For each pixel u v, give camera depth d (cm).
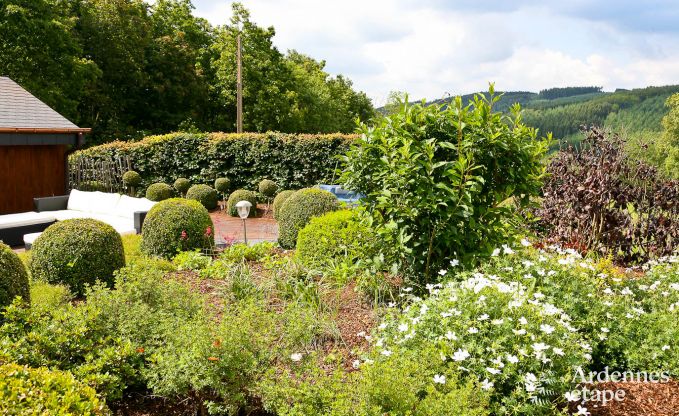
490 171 473
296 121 3116
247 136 1666
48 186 1386
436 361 295
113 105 2630
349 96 4503
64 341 338
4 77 1452
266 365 331
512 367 290
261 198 1636
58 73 2128
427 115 476
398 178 450
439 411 256
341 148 1597
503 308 328
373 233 530
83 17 2506
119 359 338
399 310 427
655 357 358
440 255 476
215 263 659
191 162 1695
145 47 2744
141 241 767
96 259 587
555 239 703
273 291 536
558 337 317
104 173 1672
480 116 464
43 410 245
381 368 284
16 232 944
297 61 4603
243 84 2920
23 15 1917
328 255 597
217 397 332
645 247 699
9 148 1295
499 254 458
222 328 326
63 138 1338
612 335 372
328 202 850
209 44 3262
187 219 750
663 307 432
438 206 455
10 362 306
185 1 3197
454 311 335
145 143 1709
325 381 298
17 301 355
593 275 453
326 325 426
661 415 306
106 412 274
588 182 691
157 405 343
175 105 2889
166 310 424
